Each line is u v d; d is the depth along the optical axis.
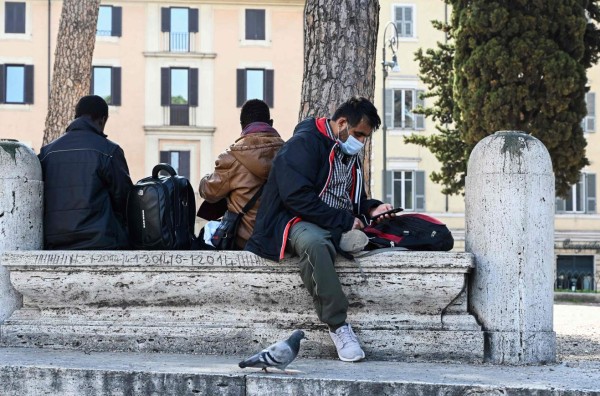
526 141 6.66
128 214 7.44
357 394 5.61
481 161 6.72
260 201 7.01
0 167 7.27
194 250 7.18
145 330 6.87
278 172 6.62
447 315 6.70
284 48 53.34
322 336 6.69
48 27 52.16
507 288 6.60
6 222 7.24
